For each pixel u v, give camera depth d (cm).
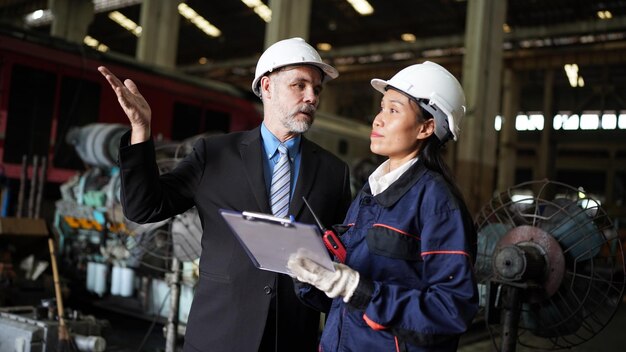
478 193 1434
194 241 384
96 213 605
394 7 2542
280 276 231
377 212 180
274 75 239
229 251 230
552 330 314
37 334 382
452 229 166
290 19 1548
